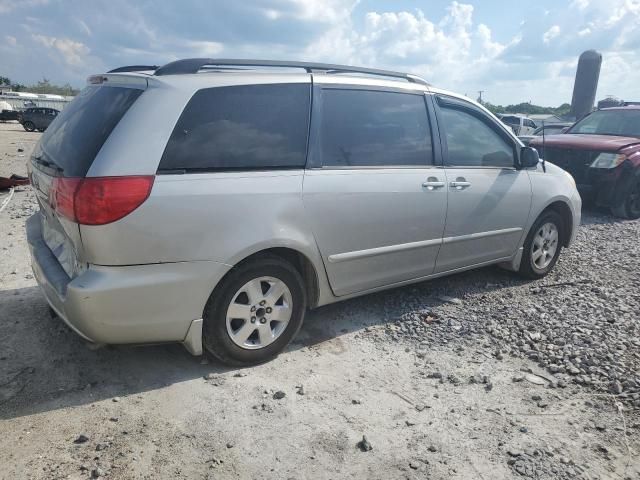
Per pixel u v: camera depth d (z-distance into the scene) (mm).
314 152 3691
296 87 3691
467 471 2668
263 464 2660
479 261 4961
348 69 4027
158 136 3088
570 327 4332
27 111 35250
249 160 3400
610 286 5379
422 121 4387
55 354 3625
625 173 8695
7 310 4262
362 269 4051
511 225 5078
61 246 3410
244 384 3359
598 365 3723
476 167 4758
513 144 5152
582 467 2719
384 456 2756
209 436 2852
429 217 4336
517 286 5328
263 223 3375
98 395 3189
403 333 4172
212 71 3457
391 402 3238
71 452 2689
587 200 9078
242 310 3455
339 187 3750
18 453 2666
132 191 2939
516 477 2637
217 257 3225
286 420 3014
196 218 3129
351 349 3891
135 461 2641
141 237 2988
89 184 2889
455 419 3092
